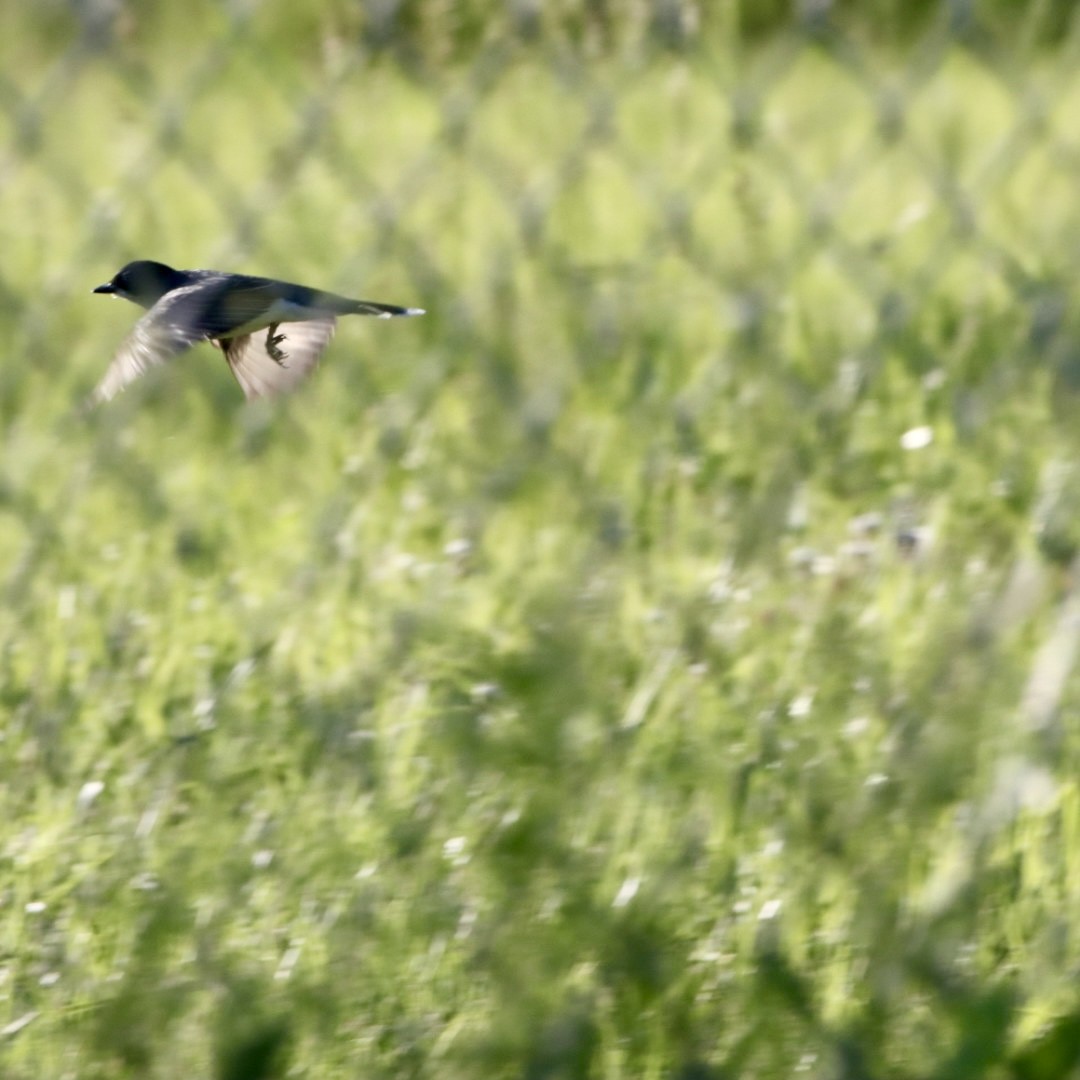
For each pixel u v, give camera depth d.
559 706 5.30
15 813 6.72
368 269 6.05
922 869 4.95
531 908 5.00
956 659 4.88
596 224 7.64
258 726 6.59
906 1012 4.83
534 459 6.84
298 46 4.68
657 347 7.87
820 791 5.09
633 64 4.66
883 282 7.26
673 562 6.95
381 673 6.53
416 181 4.85
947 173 5.48
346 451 8.81
